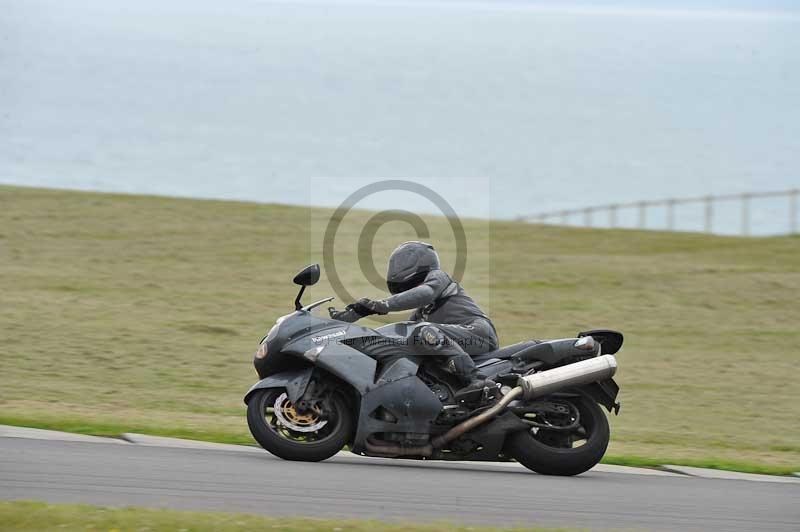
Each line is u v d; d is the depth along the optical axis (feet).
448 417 104.32
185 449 106.73
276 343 103.76
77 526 68.69
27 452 97.19
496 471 108.99
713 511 89.30
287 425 101.19
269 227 341.62
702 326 257.55
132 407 148.66
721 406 178.09
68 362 181.57
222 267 288.92
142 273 276.41
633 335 244.42
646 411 171.22
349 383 101.50
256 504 80.59
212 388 170.09
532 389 104.06
